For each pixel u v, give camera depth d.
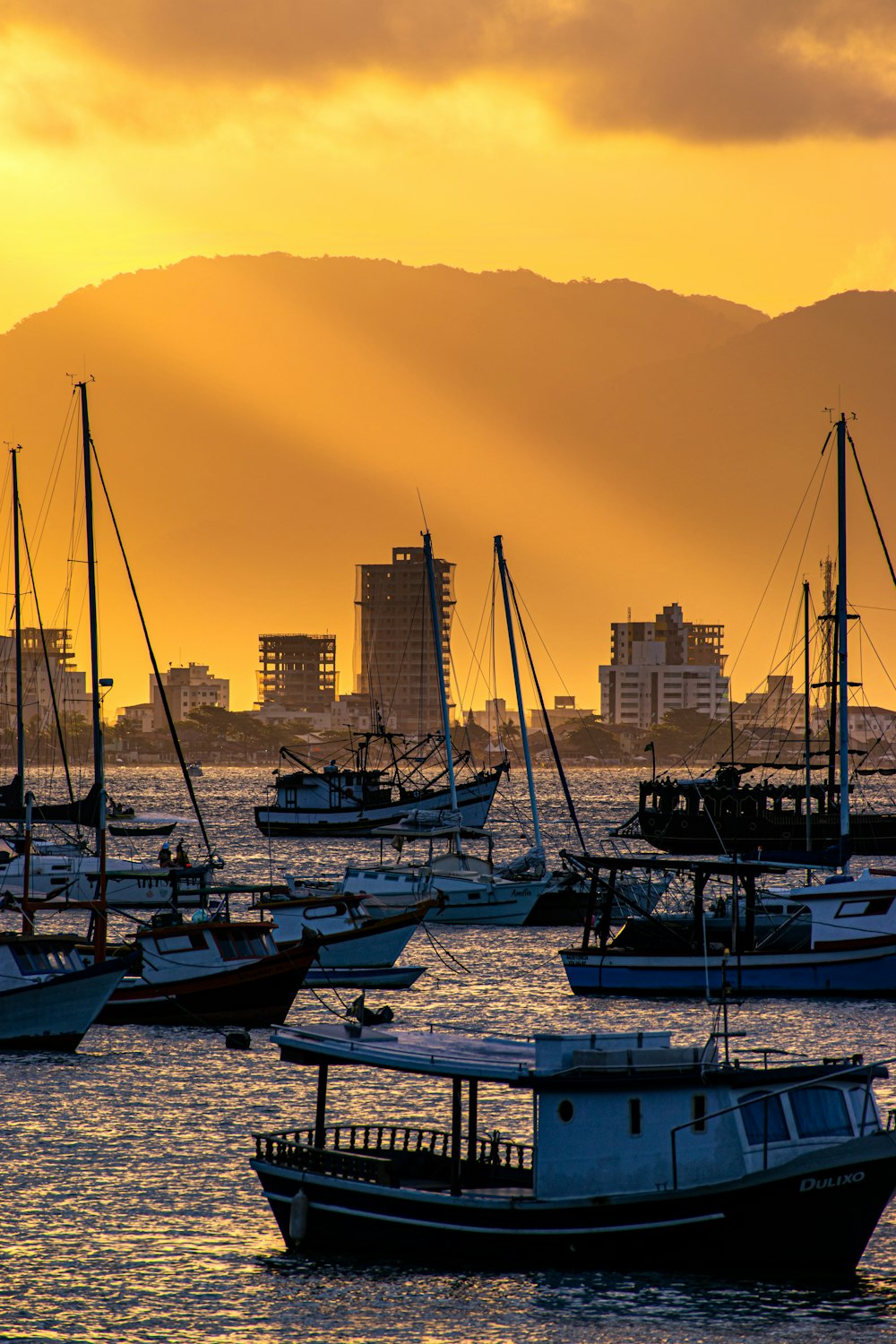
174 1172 145.75
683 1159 116.88
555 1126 117.69
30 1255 124.56
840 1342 107.25
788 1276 116.88
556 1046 119.44
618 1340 107.94
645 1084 117.31
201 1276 120.00
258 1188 141.38
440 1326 110.38
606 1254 116.94
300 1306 114.06
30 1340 109.31
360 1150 130.00
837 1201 115.62
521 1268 117.56
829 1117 119.81
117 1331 110.88
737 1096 117.88
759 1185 114.75
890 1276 118.62
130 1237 128.62
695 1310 112.06
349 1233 122.19
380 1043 127.62
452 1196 118.06
